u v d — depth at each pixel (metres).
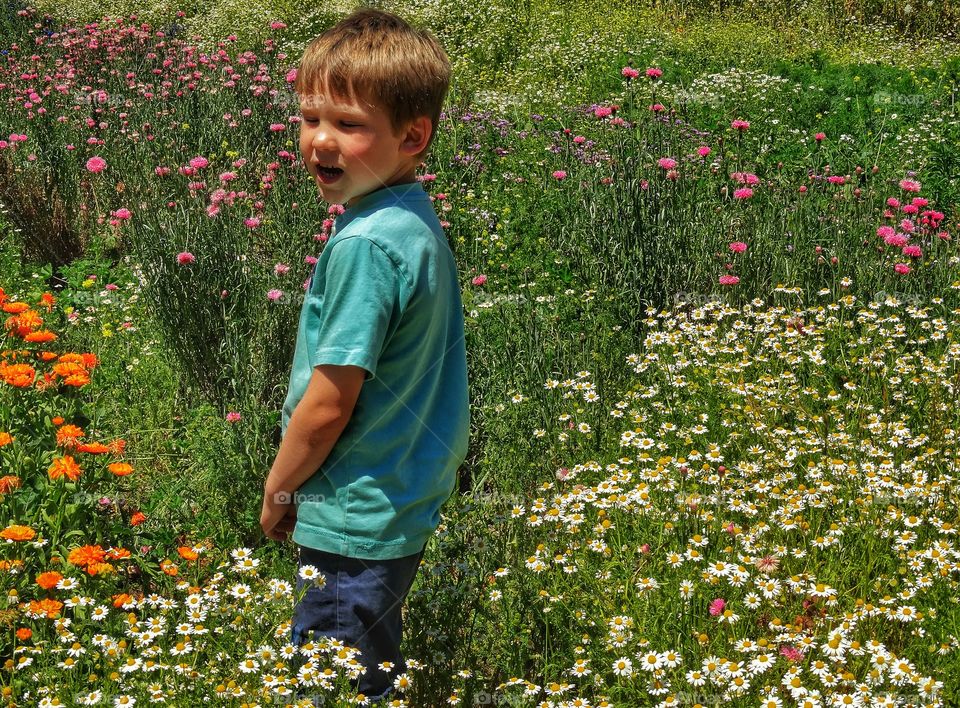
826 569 2.71
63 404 3.72
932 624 2.50
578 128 7.80
